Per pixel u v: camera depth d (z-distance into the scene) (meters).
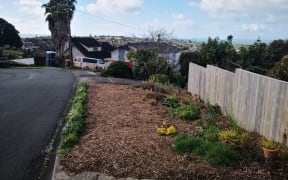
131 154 5.12
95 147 5.42
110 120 7.19
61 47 41.53
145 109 8.36
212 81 9.54
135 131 6.38
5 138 6.22
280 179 4.41
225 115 8.30
